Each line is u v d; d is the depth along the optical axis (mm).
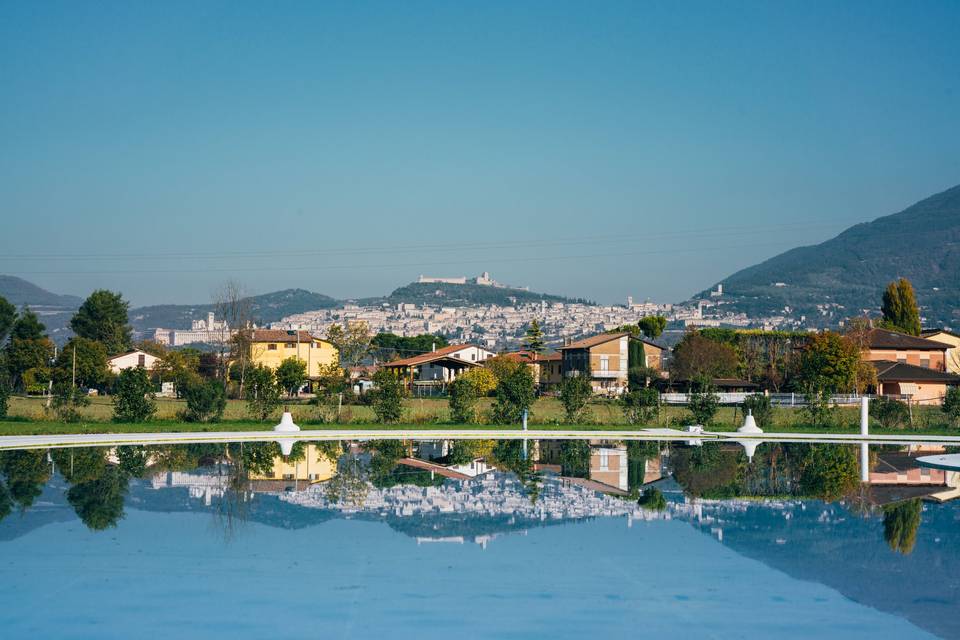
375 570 16578
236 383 90312
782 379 95750
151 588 15242
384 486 26328
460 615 13961
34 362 103062
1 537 18938
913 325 112812
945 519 21625
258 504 23031
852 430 49906
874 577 16203
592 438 44875
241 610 14102
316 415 54750
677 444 41594
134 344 131500
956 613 14195
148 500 23438
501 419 51438
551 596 15016
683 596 15055
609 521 21234
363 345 101375
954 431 49188
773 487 26719
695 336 101562
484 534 19719
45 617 13680
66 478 27203
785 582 15922
